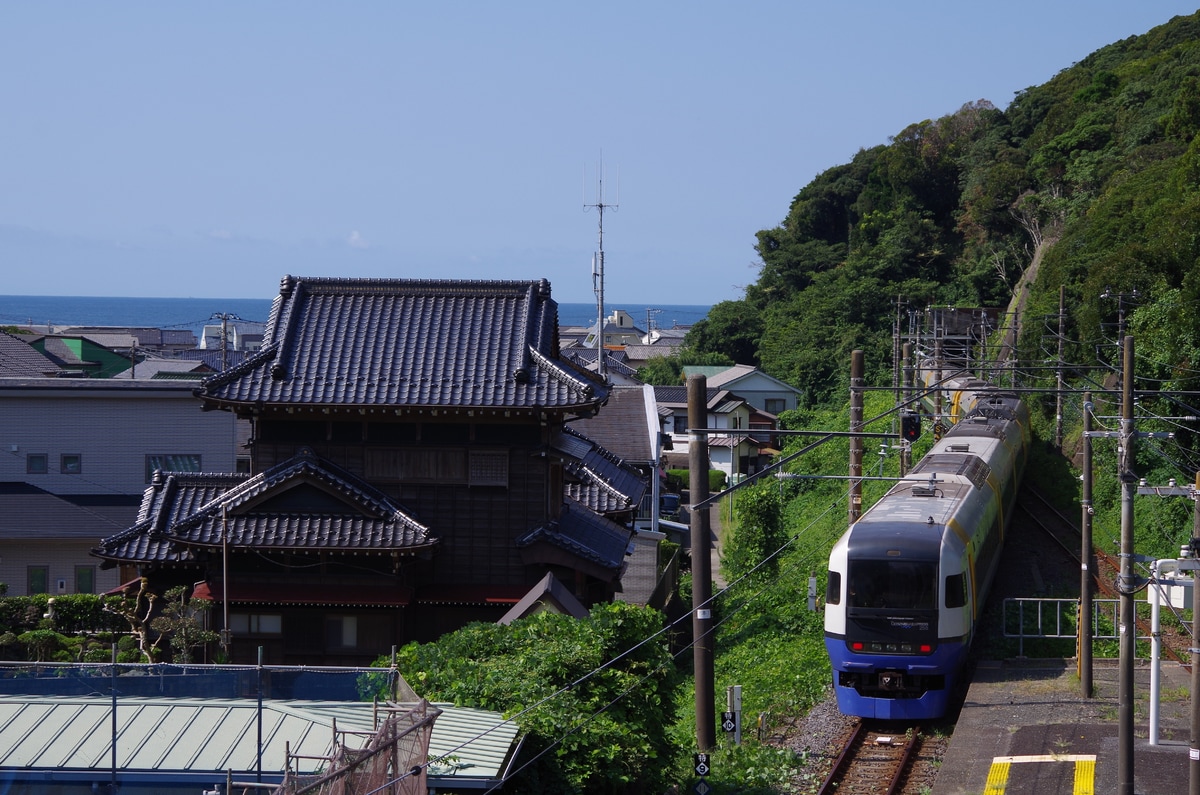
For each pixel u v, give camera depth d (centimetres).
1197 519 1565
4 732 1384
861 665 2200
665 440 5906
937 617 2177
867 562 2222
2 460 3875
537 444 2769
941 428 5122
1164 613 2797
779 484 5472
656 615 2034
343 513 2642
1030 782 1761
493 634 1939
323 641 2667
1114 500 4156
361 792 1170
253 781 1299
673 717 2059
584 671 1792
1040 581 3195
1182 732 1984
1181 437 3912
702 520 2106
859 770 1989
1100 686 2277
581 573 2755
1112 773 1778
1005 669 2456
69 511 3719
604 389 2828
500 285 2980
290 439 2773
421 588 2747
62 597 3003
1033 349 5828
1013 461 3891
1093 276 4853
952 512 2436
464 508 2773
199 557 2648
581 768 1612
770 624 3281
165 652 2716
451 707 1698
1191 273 4191
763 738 2269
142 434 3966
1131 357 1695
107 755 1338
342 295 2992
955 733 2050
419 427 2766
